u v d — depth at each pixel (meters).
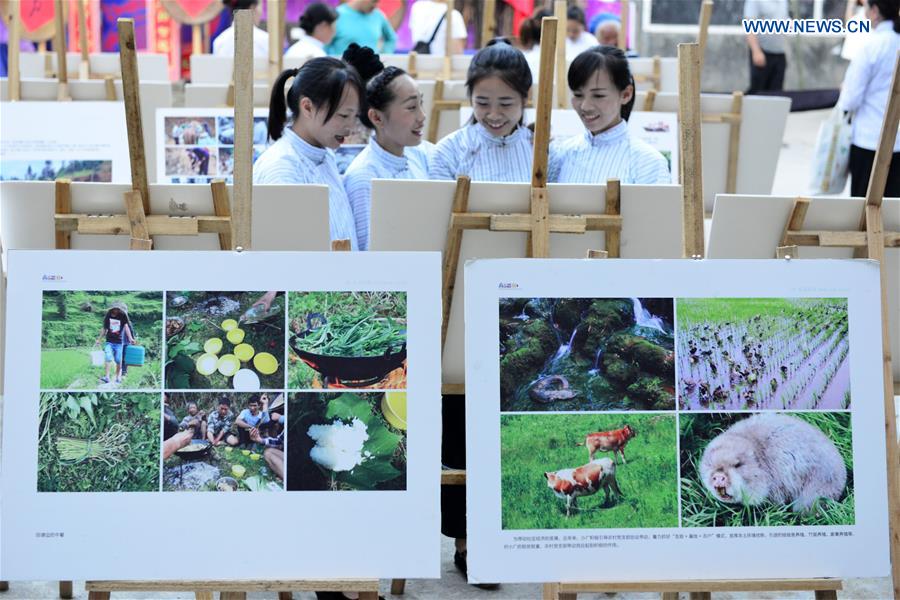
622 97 4.19
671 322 2.81
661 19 12.06
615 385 2.79
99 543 2.71
